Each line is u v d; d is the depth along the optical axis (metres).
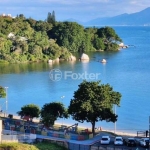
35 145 81.06
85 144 87.44
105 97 97.00
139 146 86.56
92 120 96.69
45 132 94.19
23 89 178.00
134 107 141.25
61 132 96.31
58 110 107.25
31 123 109.00
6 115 126.44
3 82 196.38
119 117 128.50
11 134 89.25
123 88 178.25
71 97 159.12
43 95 164.50
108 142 87.38
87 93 96.88
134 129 116.19
